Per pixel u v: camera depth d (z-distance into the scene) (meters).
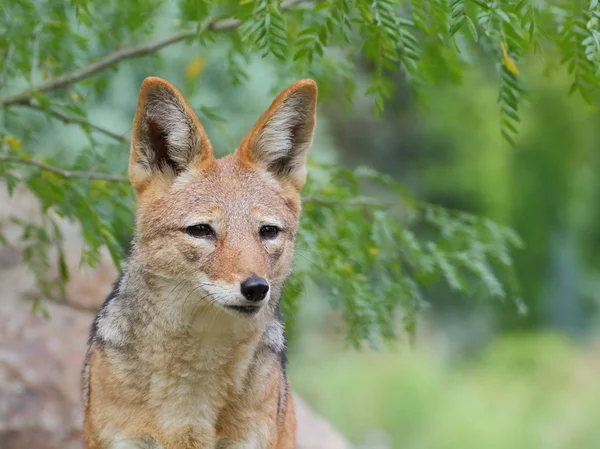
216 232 7.77
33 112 15.93
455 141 36.03
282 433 9.00
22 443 12.07
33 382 12.36
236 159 8.36
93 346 8.26
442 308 35.16
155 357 7.81
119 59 10.84
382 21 7.77
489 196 35.66
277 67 12.12
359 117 33.06
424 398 27.59
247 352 7.93
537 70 33.03
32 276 13.21
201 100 17.97
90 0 9.89
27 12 10.72
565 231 38.41
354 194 11.34
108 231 9.52
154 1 11.72
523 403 28.97
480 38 9.84
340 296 10.43
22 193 12.54
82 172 9.88
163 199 7.97
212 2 10.12
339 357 29.94
